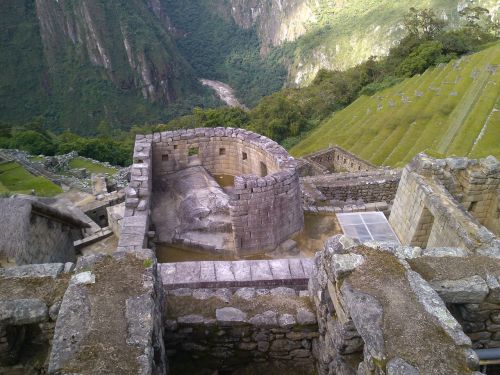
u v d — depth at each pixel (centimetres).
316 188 1869
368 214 1510
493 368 650
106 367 495
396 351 479
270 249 1364
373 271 591
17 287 629
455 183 1177
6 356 628
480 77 4919
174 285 967
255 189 1259
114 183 3394
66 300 584
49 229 1291
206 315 747
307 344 767
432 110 4606
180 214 1493
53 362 504
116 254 677
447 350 475
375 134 4603
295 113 5747
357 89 6594
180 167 1709
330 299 660
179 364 769
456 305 632
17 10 15062
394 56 6856
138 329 545
